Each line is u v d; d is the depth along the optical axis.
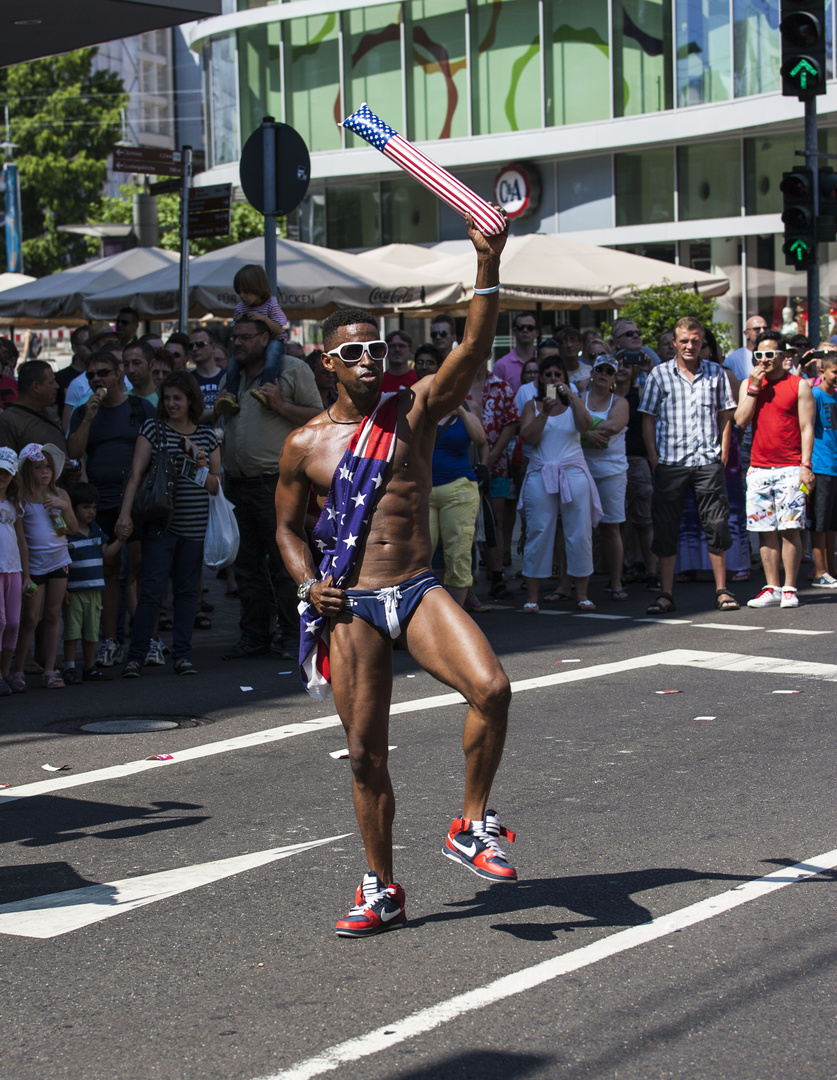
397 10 29.17
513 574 13.52
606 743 6.54
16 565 8.19
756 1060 3.30
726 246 25.73
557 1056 3.33
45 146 59.06
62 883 4.81
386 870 4.27
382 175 30.02
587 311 27.88
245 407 9.09
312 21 30.69
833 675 8.02
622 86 26.38
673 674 8.21
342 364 4.18
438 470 10.19
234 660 9.45
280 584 9.30
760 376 10.48
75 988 3.86
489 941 4.10
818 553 11.91
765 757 6.18
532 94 27.56
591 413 11.30
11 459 8.07
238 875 4.81
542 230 28.20
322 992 3.76
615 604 11.34
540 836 5.14
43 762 6.63
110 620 9.25
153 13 11.15
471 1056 3.34
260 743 6.88
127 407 9.72
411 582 4.19
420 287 14.29
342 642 4.17
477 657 4.05
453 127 28.67
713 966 3.87
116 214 45.53
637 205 26.80
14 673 8.49
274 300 9.26
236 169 32.78
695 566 11.83
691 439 10.49
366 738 4.18
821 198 13.65
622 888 4.54
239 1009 3.67
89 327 13.97
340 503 4.18
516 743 6.60
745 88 24.31
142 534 8.87
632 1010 3.58
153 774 6.32
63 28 11.63
